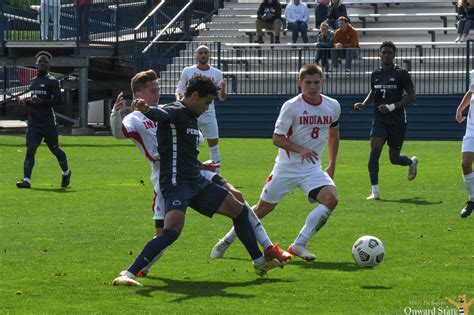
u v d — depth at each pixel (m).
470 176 28.22
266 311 17.39
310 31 71.56
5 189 35.59
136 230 26.36
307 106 22.58
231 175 40.22
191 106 19.61
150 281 19.95
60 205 31.45
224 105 63.19
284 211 29.72
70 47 61.31
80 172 41.47
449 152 50.16
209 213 19.86
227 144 56.12
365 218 28.23
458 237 24.91
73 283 19.70
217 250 22.38
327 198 22.19
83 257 22.44
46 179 38.94
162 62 66.88
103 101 74.62
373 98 33.69
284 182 22.80
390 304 17.88
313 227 22.03
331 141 23.53
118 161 45.97
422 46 67.38
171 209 19.44
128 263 21.72
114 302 18.08
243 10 76.19
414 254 22.62
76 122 64.12
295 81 66.00
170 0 71.38
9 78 69.75
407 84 33.34
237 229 20.11
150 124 21.17
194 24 74.31
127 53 66.38
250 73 66.06
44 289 19.17
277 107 62.66
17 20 62.91
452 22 73.12
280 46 69.38
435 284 19.47
